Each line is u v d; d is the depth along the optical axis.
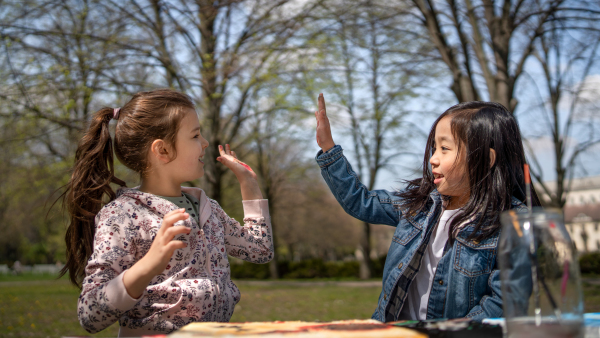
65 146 9.70
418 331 0.86
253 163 21.98
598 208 36.59
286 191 24.00
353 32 8.34
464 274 1.41
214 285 1.34
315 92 9.43
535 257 0.77
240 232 1.67
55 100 7.73
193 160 1.46
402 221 1.66
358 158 16.97
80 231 1.46
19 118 7.65
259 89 8.92
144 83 8.08
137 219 1.33
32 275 32.34
